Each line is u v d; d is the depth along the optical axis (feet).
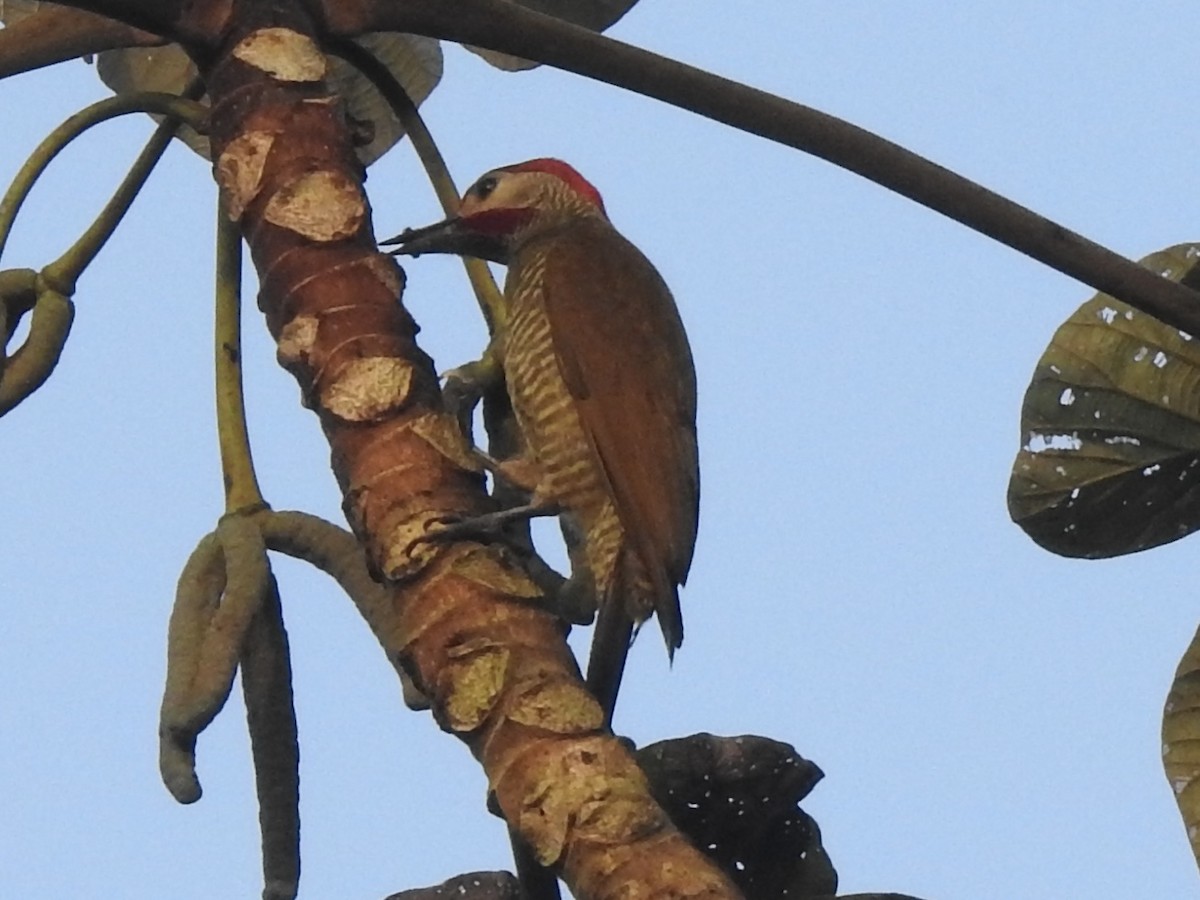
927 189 24.11
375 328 22.57
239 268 24.53
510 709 19.88
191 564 22.47
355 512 21.77
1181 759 25.81
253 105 23.89
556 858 19.07
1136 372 28.45
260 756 22.68
